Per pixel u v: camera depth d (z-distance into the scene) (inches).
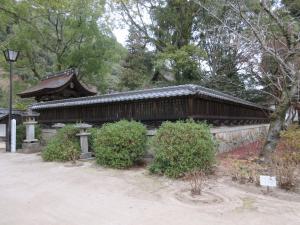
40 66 828.6
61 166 334.6
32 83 792.9
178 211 182.1
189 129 278.8
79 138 392.8
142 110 373.4
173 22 810.2
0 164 362.3
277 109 321.1
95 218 171.3
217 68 768.3
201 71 789.2
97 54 771.4
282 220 167.0
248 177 258.1
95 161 354.6
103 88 846.5
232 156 379.2
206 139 280.5
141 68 967.6
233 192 221.8
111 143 320.2
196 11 765.3
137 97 358.6
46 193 225.0
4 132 586.2
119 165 313.9
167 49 769.6
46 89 549.0
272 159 306.5
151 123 370.9
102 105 425.4
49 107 508.4
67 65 773.9
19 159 399.5
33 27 727.7
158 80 906.7
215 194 217.2
